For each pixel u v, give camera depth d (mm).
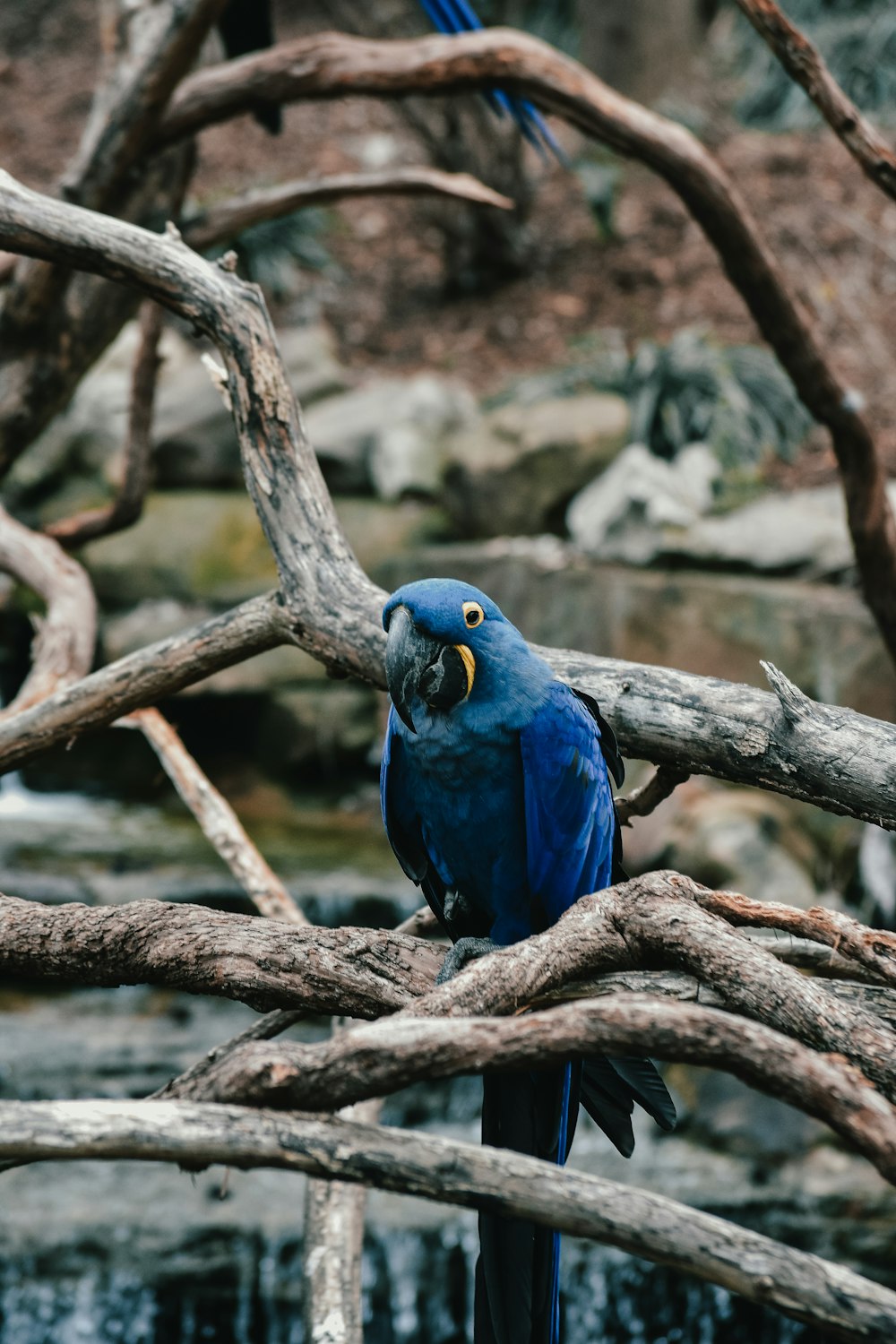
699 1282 7836
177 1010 9820
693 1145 8695
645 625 11508
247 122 19656
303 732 12586
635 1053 2078
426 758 3459
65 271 5723
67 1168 8172
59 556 5309
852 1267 7691
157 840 11742
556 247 17156
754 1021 2195
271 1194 7992
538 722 3367
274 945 2875
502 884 3602
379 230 18203
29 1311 7195
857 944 2564
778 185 16891
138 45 5707
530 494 13062
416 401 14109
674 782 3418
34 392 5996
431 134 16016
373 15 16500
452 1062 2105
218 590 13094
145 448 6805
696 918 2580
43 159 18297
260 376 3617
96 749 13031
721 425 13430
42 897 10148
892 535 6078
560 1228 1992
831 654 10758
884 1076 2344
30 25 21625
